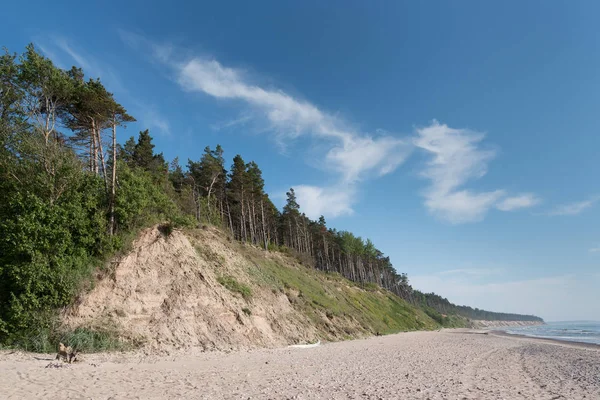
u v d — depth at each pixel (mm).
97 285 21312
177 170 59750
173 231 28516
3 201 20906
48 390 9781
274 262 52094
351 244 103312
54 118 25344
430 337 50219
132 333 20766
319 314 43469
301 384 12617
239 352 22953
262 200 65938
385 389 12086
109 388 10562
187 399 9688
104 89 25375
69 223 20906
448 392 11828
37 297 18703
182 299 24578
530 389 13102
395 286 140625
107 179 25766
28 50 23219
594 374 17703
